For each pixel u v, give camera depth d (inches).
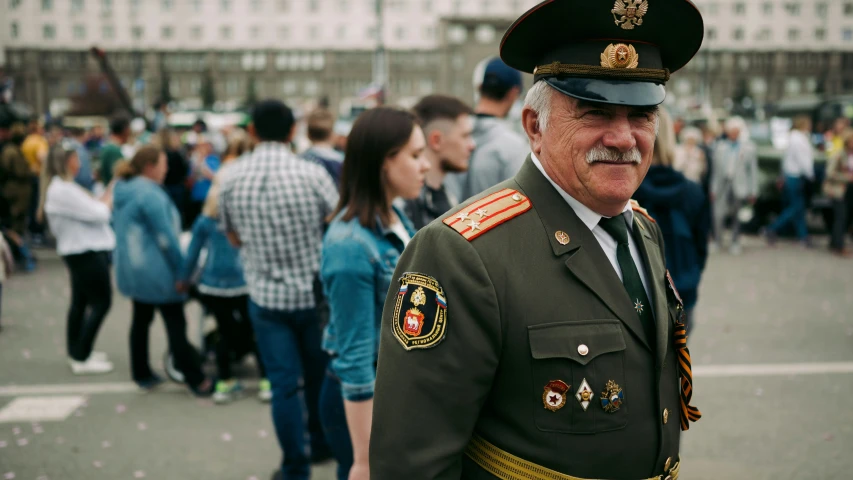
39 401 186.2
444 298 50.9
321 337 132.8
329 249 92.0
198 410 180.4
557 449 50.5
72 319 207.6
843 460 144.8
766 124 495.8
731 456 147.1
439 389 50.3
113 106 1835.6
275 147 132.4
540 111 55.0
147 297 180.9
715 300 282.8
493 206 54.1
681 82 2391.7
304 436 128.5
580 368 50.5
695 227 115.8
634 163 53.1
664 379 55.6
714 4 2389.3
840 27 2427.4
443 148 127.3
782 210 453.1
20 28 2326.5
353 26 2325.3
